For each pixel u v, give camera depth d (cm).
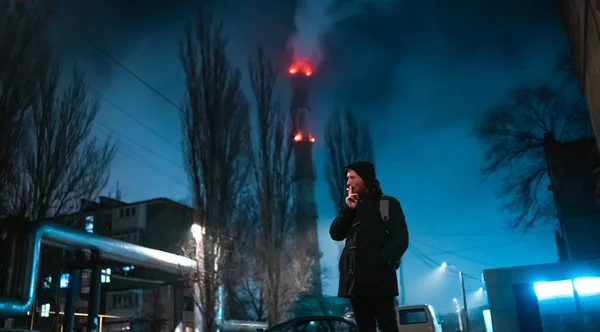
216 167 2375
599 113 877
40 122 1864
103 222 3691
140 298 3316
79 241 1588
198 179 2358
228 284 2291
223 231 2272
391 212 294
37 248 1374
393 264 288
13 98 1705
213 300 2145
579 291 1595
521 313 1645
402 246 284
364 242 287
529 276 1656
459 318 3275
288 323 1067
